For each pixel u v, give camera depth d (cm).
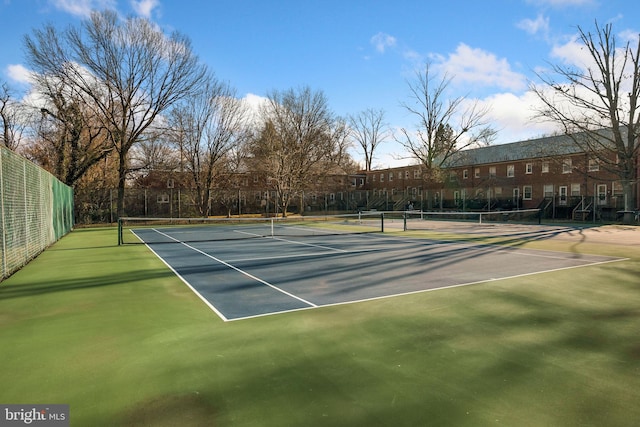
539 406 301
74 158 2847
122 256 1202
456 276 830
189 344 441
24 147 3491
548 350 416
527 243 1479
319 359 395
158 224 3081
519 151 4359
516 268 923
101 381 348
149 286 760
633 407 298
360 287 730
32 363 390
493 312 560
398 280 792
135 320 534
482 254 1171
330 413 292
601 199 3353
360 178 6456
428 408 298
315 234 1994
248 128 3859
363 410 296
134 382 346
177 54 2992
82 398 318
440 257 1112
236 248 1390
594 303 607
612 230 2120
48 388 335
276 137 4331
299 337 461
